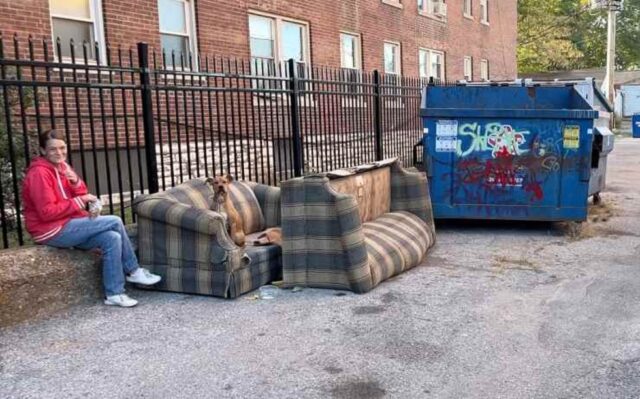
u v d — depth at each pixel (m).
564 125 7.16
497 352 3.83
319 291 5.16
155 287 5.27
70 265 4.85
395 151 10.90
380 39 17.75
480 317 4.47
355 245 5.05
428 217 6.85
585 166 7.16
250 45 12.50
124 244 4.99
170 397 3.31
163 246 5.21
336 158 9.20
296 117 7.83
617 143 24.03
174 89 5.96
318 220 5.16
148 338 4.18
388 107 10.61
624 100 45.53
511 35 28.61
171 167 6.11
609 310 4.58
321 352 3.88
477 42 24.92
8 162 5.69
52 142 4.76
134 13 9.80
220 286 5.00
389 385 3.41
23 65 4.71
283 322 4.44
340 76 9.61
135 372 3.63
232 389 3.39
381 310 4.66
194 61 10.94
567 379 3.44
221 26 11.50
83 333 4.29
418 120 11.77
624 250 6.48
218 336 4.19
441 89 8.74
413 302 4.84
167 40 10.56
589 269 5.75
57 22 8.84
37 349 4.01
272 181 8.84
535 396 3.25
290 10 13.55
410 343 4.00
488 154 7.41
